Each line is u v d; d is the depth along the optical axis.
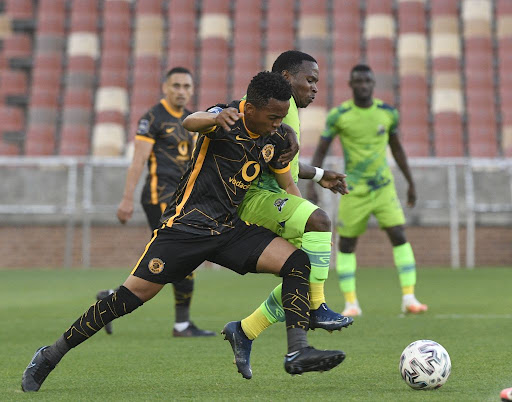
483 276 47.22
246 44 75.31
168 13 77.44
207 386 13.19
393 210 26.80
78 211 58.88
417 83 72.06
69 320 26.59
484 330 21.69
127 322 25.61
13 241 59.09
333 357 11.19
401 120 70.38
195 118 11.96
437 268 56.12
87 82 73.19
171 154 21.83
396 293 36.19
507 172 58.09
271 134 12.42
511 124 70.81
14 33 76.38
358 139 26.62
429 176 57.72
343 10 75.88
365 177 26.61
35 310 30.20
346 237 26.98
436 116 70.69
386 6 75.31
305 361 11.34
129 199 21.56
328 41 75.38
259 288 40.75
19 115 72.06
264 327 13.20
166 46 76.62
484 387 12.59
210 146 12.41
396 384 13.08
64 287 41.56
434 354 12.23
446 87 71.88
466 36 74.81
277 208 12.94
